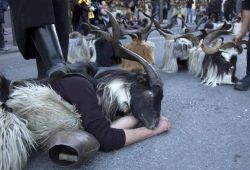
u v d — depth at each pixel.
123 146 2.76
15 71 6.09
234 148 2.85
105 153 2.69
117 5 12.55
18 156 2.33
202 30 5.55
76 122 2.54
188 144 2.89
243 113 3.66
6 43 9.41
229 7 16.23
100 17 10.23
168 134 3.06
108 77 2.96
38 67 3.24
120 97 2.86
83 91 2.60
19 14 2.83
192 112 3.65
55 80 2.70
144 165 2.56
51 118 2.48
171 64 5.47
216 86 4.69
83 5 9.59
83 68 3.05
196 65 5.14
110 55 5.53
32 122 2.50
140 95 2.85
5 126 2.31
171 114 3.57
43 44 2.79
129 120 2.88
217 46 4.63
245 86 4.49
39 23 2.77
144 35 5.30
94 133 2.56
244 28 4.50
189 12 17.16
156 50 7.53
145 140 2.91
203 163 2.61
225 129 3.22
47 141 2.48
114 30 3.01
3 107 2.43
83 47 5.64
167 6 16.62
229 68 4.70
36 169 2.47
